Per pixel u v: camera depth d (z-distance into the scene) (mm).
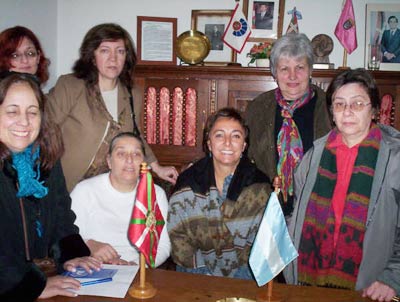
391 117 2893
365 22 3266
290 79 2143
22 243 1442
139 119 2531
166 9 3457
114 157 1951
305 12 3320
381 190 1527
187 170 1978
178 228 1893
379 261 1541
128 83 2453
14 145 1361
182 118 3080
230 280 1505
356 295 1414
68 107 2248
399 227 1510
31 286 1353
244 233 1870
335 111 1565
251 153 2312
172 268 2320
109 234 2021
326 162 1686
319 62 3094
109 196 2016
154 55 3436
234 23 3309
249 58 3396
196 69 2959
